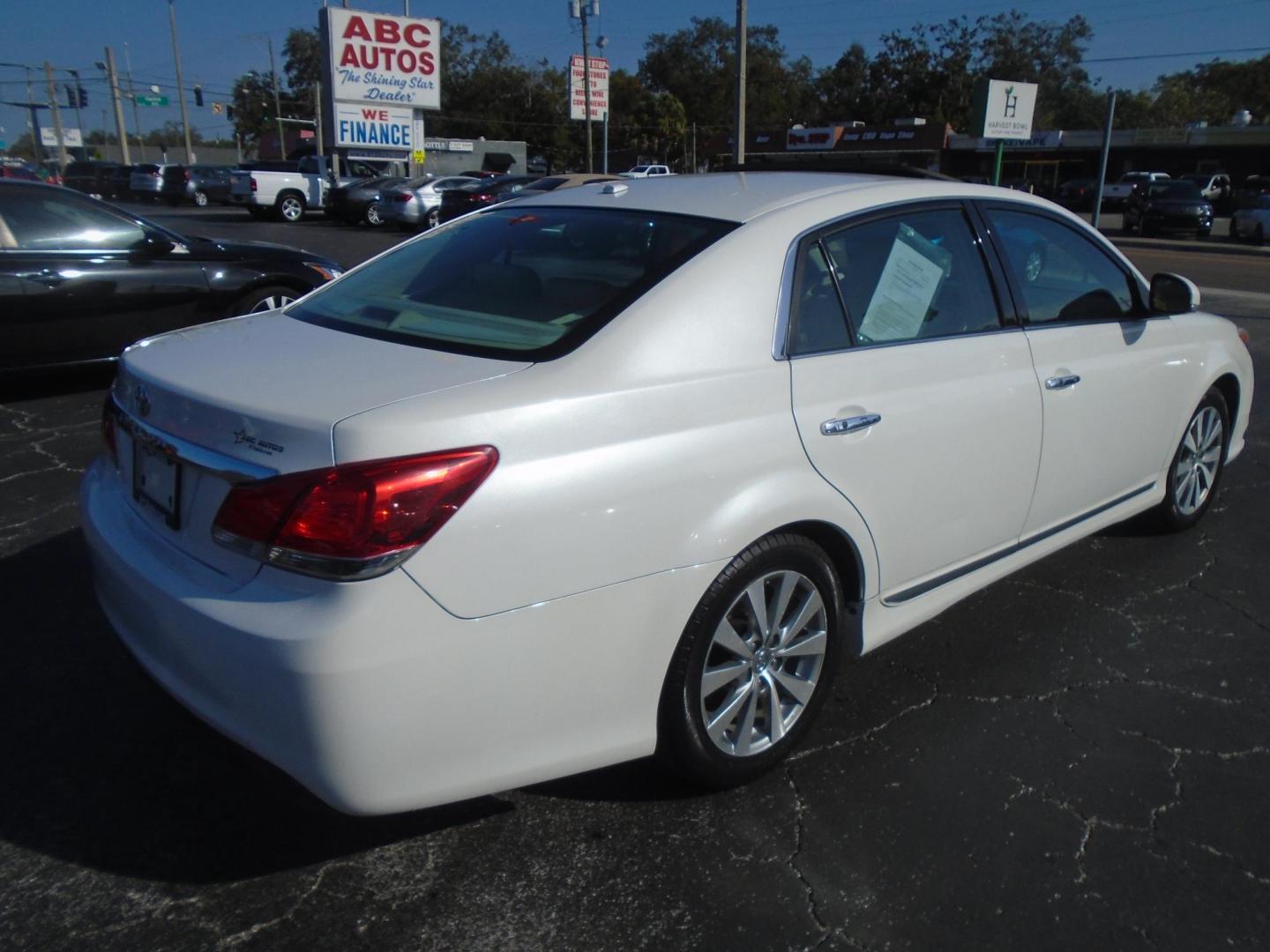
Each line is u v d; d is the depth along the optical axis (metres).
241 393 2.28
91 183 42.53
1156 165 49.34
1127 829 2.67
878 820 2.69
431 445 2.09
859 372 2.83
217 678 2.16
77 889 2.38
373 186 27.20
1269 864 2.55
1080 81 72.50
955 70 70.50
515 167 53.38
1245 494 5.45
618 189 3.31
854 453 2.78
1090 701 3.31
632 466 2.32
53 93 59.84
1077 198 42.28
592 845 2.57
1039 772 2.91
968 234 3.35
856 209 3.02
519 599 2.17
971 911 2.36
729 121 87.94
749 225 2.79
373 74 30.56
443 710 2.13
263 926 2.28
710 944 2.25
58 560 4.18
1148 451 4.16
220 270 7.12
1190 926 2.34
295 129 88.88
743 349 2.60
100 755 2.90
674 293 2.55
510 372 2.32
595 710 2.36
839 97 78.88
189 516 2.31
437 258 3.17
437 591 2.08
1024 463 3.41
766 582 2.67
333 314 2.94
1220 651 3.68
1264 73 85.19
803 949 2.24
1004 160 52.72
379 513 2.02
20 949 2.19
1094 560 4.49
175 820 2.63
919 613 3.20
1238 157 47.38
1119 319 3.91
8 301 6.29
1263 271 18.28
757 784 2.83
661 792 2.78
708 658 2.58
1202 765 2.97
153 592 2.29
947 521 3.16
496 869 2.48
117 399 2.71
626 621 2.35
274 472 2.10
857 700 3.29
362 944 2.23
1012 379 3.31
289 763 2.11
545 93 81.62
